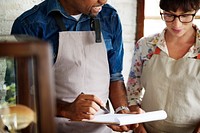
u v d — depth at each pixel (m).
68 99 1.33
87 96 1.21
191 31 1.39
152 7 2.22
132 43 2.21
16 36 0.86
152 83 1.42
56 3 1.30
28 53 0.55
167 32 1.43
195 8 1.27
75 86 1.33
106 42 1.41
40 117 0.58
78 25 1.35
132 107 1.48
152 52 1.45
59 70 1.32
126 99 1.47
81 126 1.36
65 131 1.35
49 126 0.58
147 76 1.44
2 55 0.54
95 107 1.17
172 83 1.37
